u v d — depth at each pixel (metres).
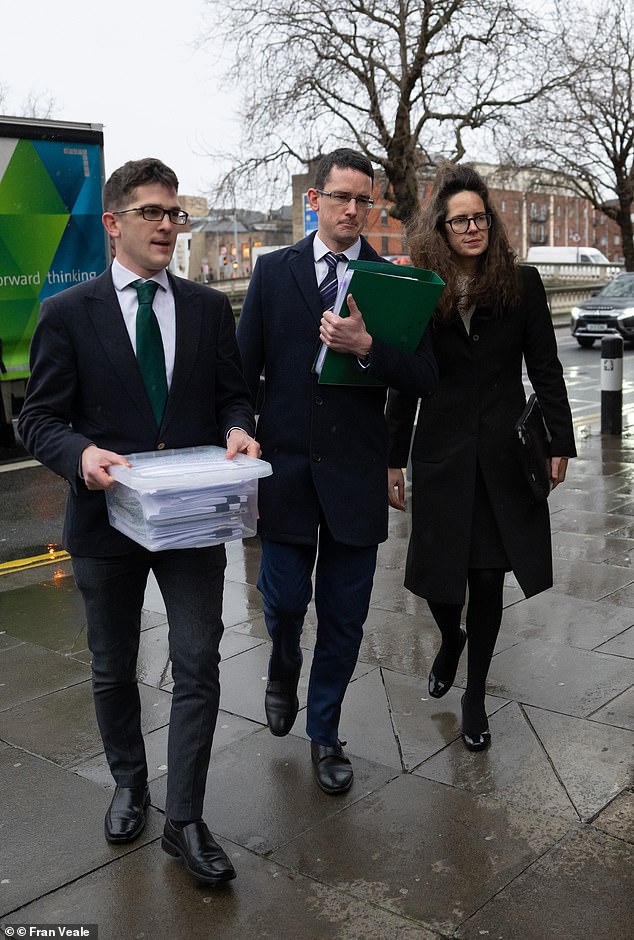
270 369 2.98
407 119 22.30
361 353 2.71
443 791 2.94
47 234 9.16
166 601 2.60
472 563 3.10
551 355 3.13
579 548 5.61
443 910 2.37
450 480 3.11
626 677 3.77
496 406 3.12
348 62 21.88
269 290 2.95
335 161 2.82
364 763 3.13
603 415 9.70
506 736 3.29
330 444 2.90
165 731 3.42
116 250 2.54
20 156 8.83
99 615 2.63
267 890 2.47
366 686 3.75
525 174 29.12
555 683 3.72
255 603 4.84
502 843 2.65
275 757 3.18
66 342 2.48
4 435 9.82
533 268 3.12
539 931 2.28
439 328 3.08
